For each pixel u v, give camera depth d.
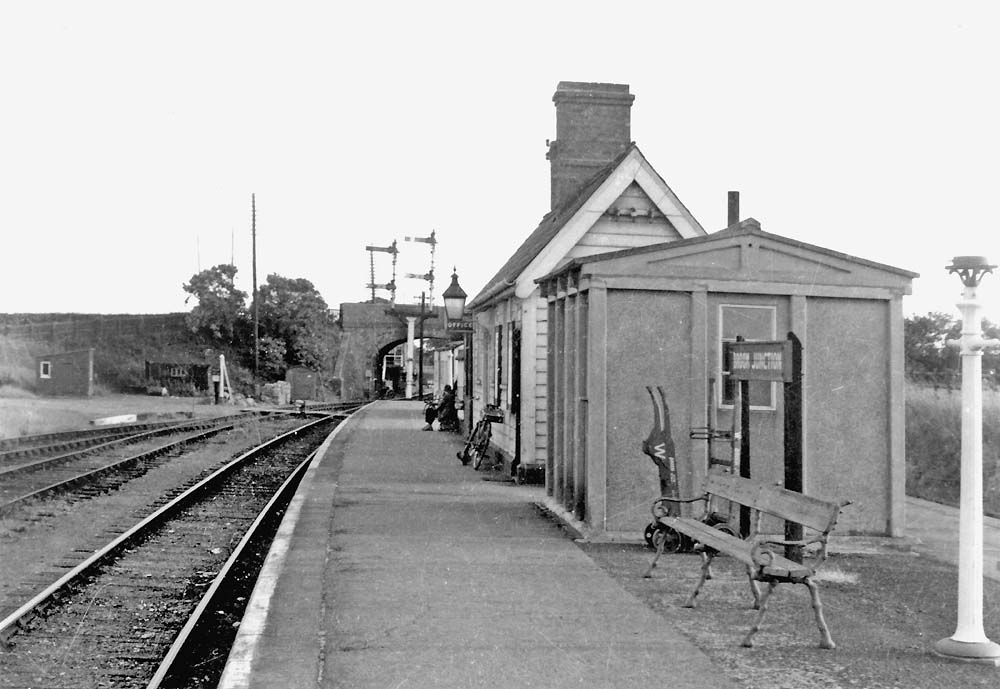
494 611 7.38
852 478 10.41
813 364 10.45
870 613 7.48
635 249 10.27
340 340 77.31
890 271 10.51
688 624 7.09
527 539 10.42
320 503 13.04
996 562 9.60
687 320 10.38
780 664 6.14
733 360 9.40
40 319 59.72
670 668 6.04
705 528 8.20
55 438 25.23
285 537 10.41
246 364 65.00
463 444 23.38
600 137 18.45
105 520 13.13
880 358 10.52
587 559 9.36
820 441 10.38
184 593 9.17
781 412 10.48
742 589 8.20
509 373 17.48
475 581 8.38
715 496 9.60
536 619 7.15
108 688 6.38
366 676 5.84
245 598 9.11
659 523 8.94
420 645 6.49
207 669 6.85
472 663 6.11
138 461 20.19
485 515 12.08
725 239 10.38
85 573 9.62
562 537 10.57
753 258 10.40
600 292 10.27
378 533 10.73
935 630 6.99
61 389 50.19
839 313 10.50
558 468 12.54
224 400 51.56
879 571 9.12
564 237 15.66
